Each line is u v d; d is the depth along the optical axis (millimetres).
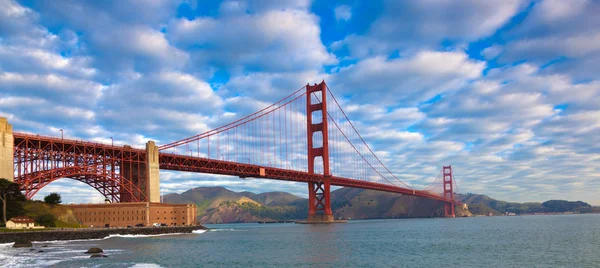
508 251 91625
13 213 121625
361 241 121000
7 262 72625
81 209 150250
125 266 68938
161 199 173500
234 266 72250
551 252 88188
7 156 118750
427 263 76062
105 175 145000
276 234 161000
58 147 135375
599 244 101938
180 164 168625
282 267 71375
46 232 112625
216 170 179500
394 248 99938
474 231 170250
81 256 80125
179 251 92125
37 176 127500
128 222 148875
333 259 81000
